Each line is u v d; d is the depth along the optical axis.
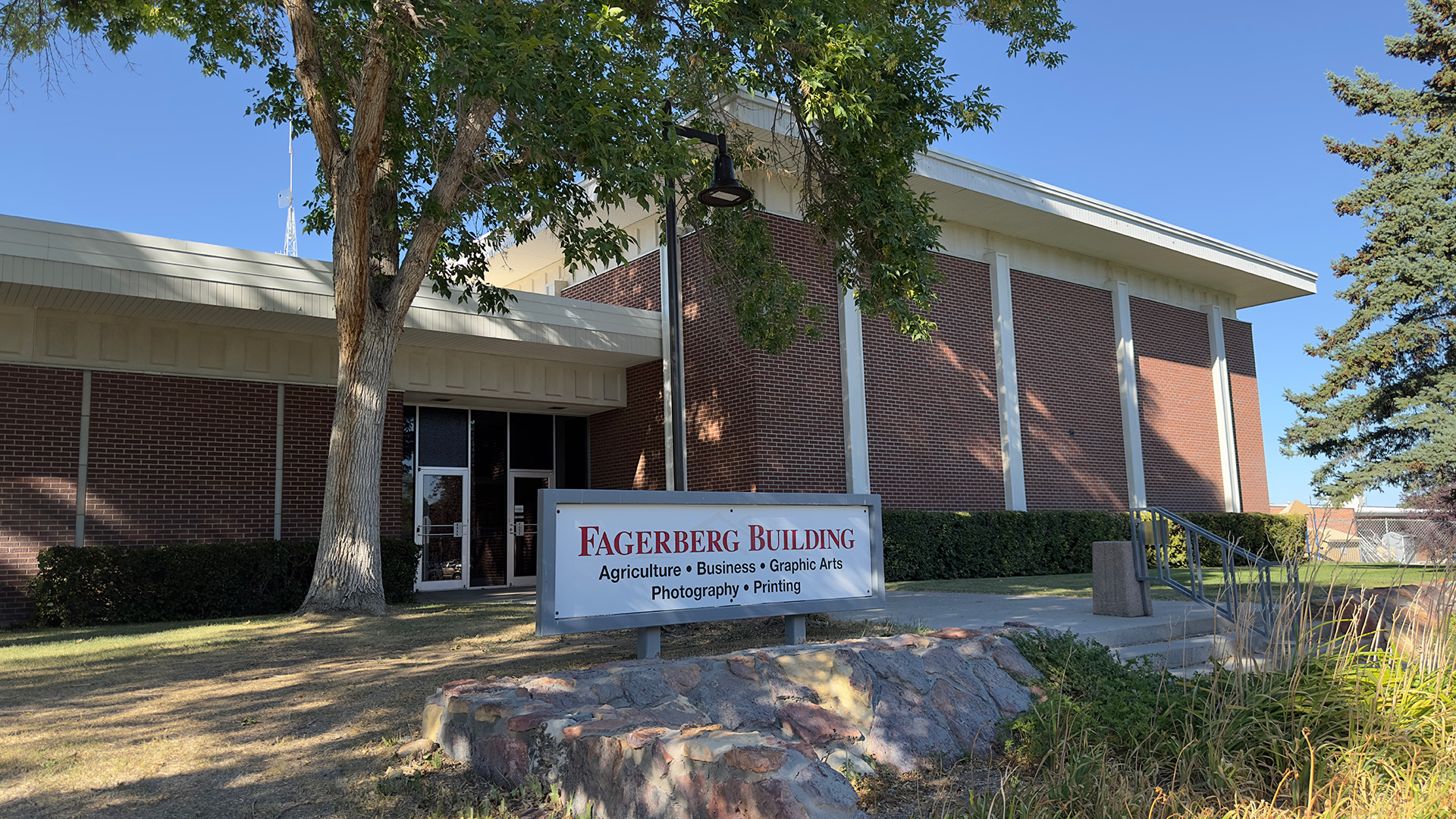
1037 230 20.34
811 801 3.45
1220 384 24.77
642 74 9.16
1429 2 22.73
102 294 12.22
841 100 10.21
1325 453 23.16
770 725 5.10
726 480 16.30
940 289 19.22
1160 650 7.86
